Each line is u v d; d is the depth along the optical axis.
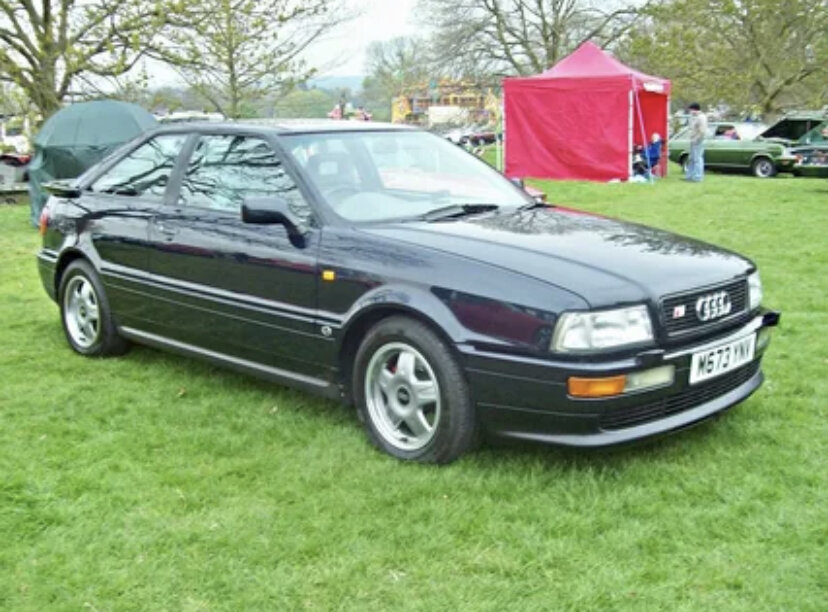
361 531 3.41
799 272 8.20
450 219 4.43
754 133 25.20
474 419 3.80
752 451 4.07
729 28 33.06
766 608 2.88
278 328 4.43
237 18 16.56
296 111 18.94
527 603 2.94
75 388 5.16
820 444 4.15
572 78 18.58
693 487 3.71
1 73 16.11
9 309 7.18
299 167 4.51
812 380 5.05
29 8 16.08
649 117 19.97
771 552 3.21
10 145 16.81
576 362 3.49
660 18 33.59
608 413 3.54
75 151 11.37
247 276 4.54
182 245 4.87
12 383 5.26
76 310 5.87
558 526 3.42
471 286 3.72
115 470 4.02
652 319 3.62
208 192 4.91
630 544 3.28
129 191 5.45
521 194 5.15
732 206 13.57
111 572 3.16
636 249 4.02
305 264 4.25
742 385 4.14
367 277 4.02
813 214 12.34
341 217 4.31
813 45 32.94
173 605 2.97
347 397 4.30
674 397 3.74
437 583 3.06
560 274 3.65
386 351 4.03
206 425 4.56
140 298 5.24
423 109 41.81
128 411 4.78
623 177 18.52
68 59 15.62
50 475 3.96
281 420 4.58
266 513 3.57
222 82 17.06
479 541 3.33
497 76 38.03
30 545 3.38
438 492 3.70
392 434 4.09
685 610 2.87
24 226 11.91
